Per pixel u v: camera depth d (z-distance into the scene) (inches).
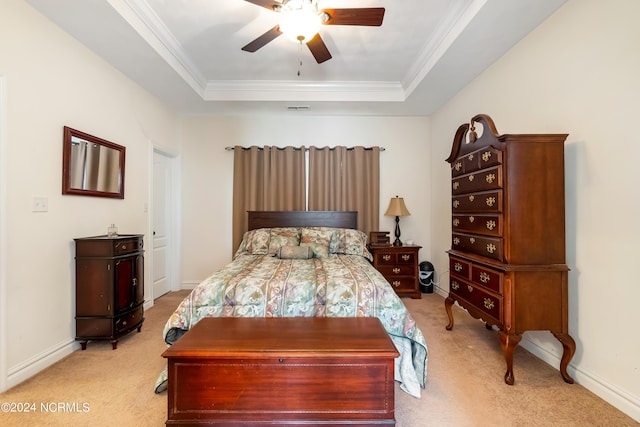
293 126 175.8
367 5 92.8
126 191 125.9
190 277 174.2
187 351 55.7
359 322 71.9
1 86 74.5
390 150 175.8
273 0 74.4
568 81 82.0
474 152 93.0
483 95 121.3
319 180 171.8
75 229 97.9
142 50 104.8
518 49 101.0
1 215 74.1
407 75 139.9
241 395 56.0
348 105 159.6
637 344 65.2
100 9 83.5
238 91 151.5
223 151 175.0
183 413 55.8
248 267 105.0
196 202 174.7
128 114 126.6
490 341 103.8
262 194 172.7
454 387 76.3
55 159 90.0
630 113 66.6
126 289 102.1
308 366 56.1
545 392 74.1
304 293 82.7
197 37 110.7
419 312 134.3
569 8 81.0
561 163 79.0
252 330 66.5
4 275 74.5
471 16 88.6
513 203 78.5
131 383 77.4
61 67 92.0
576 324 79.8
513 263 78.1
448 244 155.5
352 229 157.5
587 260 76.9
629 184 67.0
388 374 56.3
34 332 82.4
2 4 74.6
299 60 127.6
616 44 69.2
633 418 64.6
